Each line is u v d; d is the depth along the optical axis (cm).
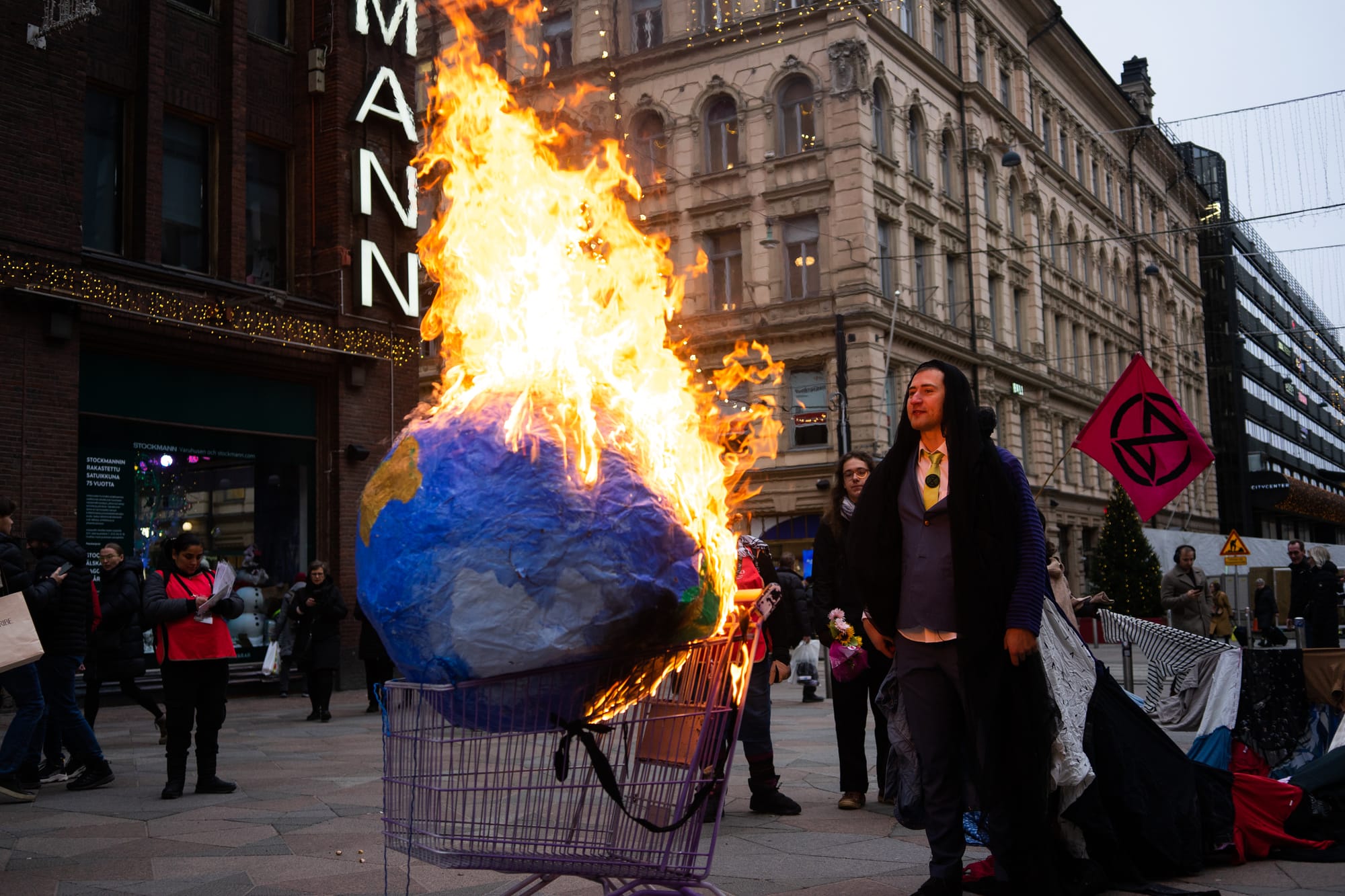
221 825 600
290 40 1689
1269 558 3422
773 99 2964
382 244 1725
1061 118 4256
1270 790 465
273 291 1538
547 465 293
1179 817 426
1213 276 6412
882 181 2958
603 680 295
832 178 2869
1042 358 3800
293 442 1634
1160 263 5284
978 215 3438
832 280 2864
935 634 386
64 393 1314
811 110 2923
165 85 1495
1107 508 2930
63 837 575
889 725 436
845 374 2638
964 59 3444
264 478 1598
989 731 367
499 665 286
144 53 1464
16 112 1284
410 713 310
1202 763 486
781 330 2895
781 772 759
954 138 3391
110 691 1380
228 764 867
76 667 758
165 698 710
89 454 1386
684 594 299
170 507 1473
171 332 1435
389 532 301
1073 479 4059
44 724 764
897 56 3078
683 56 3062
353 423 1666
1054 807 388
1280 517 7206
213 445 1532
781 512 2888
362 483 1670
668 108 3081
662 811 307
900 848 500
